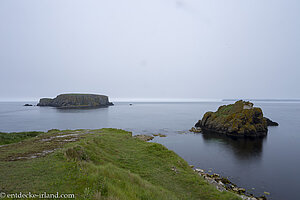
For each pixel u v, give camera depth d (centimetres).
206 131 6241
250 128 5472
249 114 5747
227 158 3369
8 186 836
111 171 1219
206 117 6838
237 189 2088
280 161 3198
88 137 2525
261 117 5881
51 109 17688
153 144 2589
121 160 1819
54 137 2561
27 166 1138
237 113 5944
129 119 9619
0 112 13900
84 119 9306
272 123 7506
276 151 3866
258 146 4297
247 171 2712
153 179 1470
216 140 4919
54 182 904
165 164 1925
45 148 1741
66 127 6662
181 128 6812
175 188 1371
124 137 3070
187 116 11494
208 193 1357
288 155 3572
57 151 1530
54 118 9606
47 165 1161
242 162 3131
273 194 2022
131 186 1072
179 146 4262
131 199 886
